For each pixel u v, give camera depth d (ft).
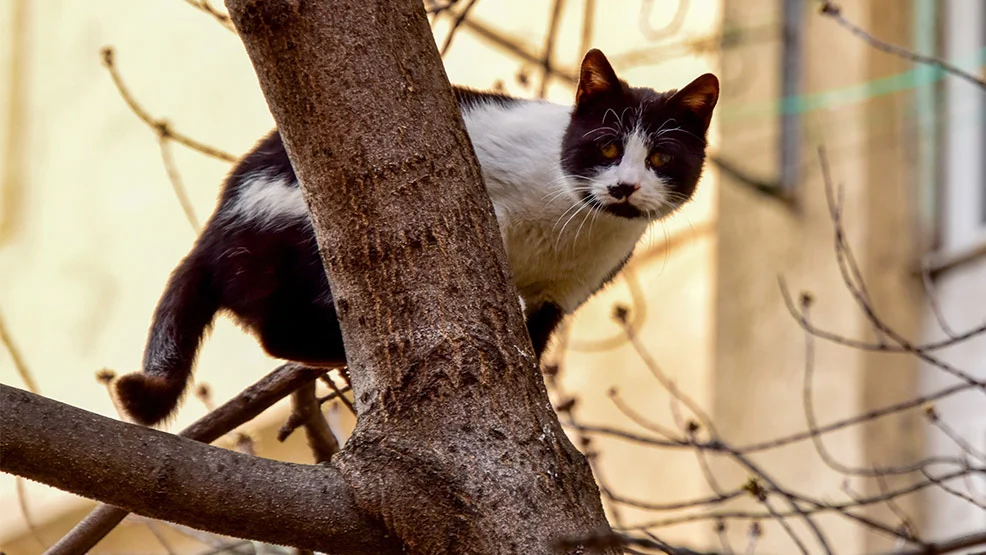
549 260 19.65
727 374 38.29
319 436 17.92
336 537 11.80
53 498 40.14
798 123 38.19
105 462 11.16
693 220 42.50
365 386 12.48
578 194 19.22
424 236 12.47
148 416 16.63
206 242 18.69
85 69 55.26
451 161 12.72
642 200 19.25
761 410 37.11
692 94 20.04
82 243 53.01
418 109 12.69
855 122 37.04
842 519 33.53
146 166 52.06
